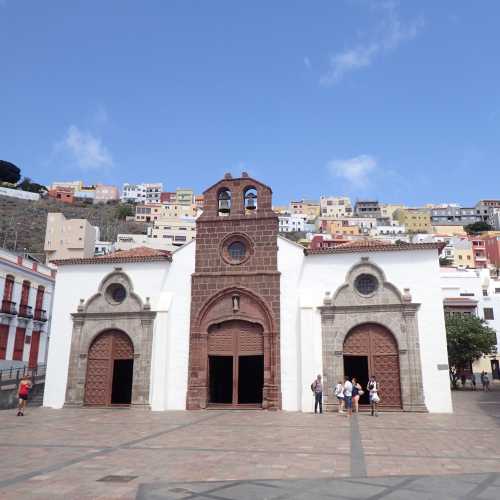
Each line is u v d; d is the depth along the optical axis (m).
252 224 27.70
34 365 41.69
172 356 26.64
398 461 11.54
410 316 24.72
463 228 157.38
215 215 28.50
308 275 26.36
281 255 26.91
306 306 25.56
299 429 17.70
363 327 25.38
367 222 154.25
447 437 15.56
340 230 148.12
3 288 37.75
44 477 9.96
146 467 10.94
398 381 24.41
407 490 8.70
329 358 24.97
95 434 16.48
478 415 22.41
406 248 25.62
